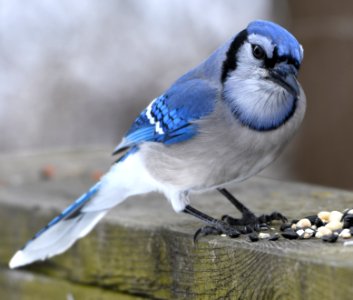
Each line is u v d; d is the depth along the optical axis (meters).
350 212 8.34
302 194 10.27
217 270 7.91
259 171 9.15
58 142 19.92
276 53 8.52
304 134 16.23
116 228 9.14
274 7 16.89
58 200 10.63
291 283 6.97
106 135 20.02
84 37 20.70
